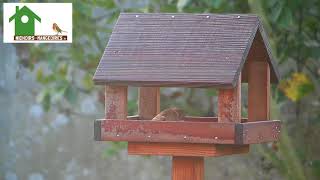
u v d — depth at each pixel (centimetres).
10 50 1622
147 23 836
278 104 1262
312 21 1262
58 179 1644
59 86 1305
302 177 1159
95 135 806
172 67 794
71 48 1315
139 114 894
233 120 787
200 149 800
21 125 1691
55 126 1683
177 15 838
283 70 1370
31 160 1662
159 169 1583
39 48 1343
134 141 802
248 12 1250
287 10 1170
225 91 788
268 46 861
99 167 1627
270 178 1369
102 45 1316
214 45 805
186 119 886
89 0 1283
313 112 1349
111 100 815
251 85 873
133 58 809
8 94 1691
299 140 1320
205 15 832
